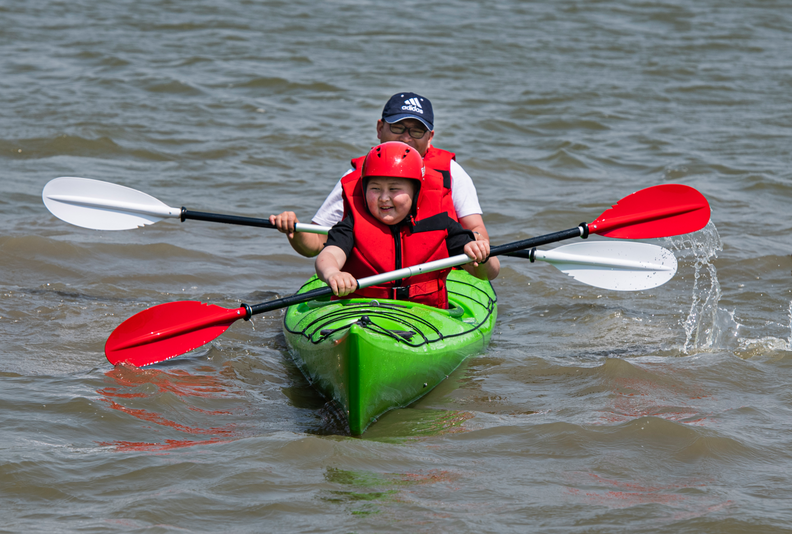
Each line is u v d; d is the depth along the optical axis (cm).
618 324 1159
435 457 718
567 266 1078
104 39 3425
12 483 645
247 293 1277
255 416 829
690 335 1104
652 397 872
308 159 2125
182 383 910
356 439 752
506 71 3206
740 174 2028
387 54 3416
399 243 948
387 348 816
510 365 983
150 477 665
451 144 2286
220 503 625
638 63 3397
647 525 599
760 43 3816
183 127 2334
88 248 1418
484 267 1004
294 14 4181
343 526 595
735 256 1450
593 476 682
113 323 1103
